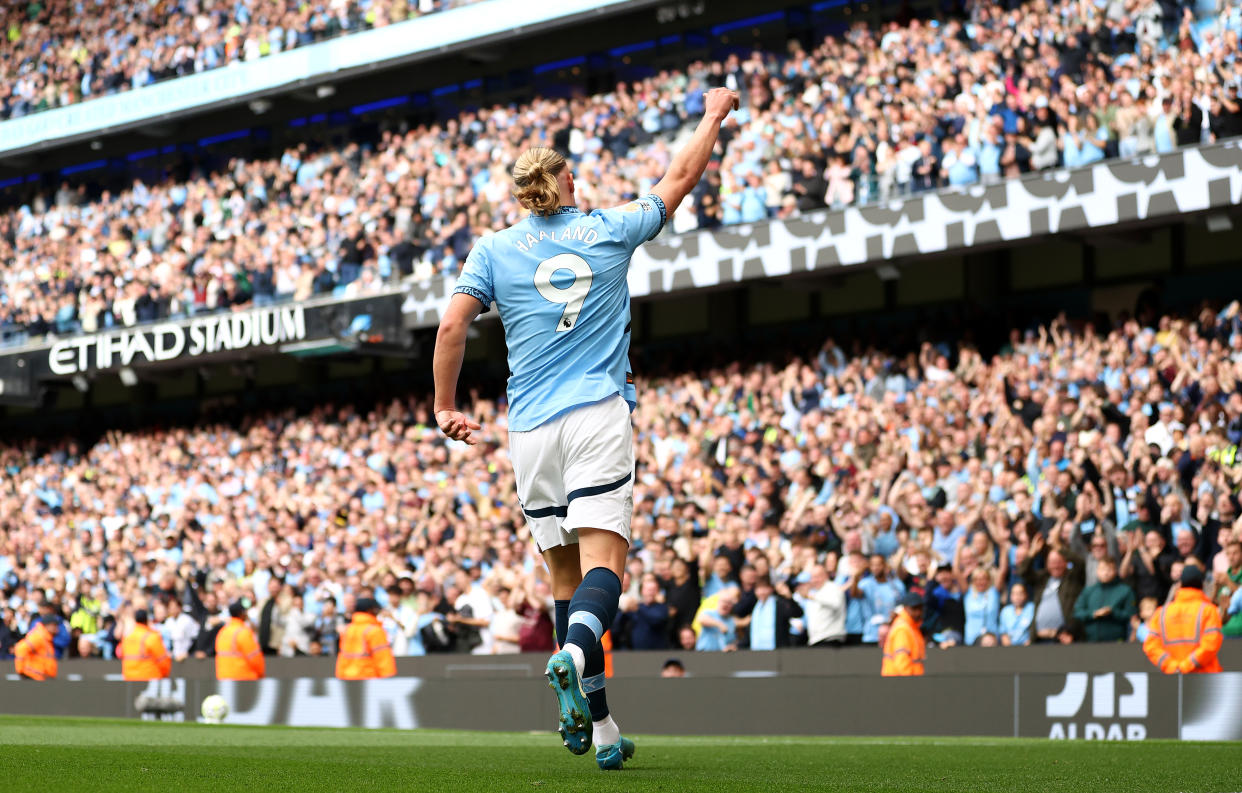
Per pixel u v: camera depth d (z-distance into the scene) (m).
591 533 4.23
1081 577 12.96
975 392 15.29
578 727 3.94
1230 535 12.39
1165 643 10.53
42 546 22.53
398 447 20.16
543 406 4.29
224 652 14.40
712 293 19.83
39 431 26.91
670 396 17.98
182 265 23.70
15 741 5.57
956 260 18.52
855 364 16.34
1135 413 13.66
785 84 18.39
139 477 23.27
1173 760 5.06
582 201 19.47
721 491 16.02
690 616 14.98
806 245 16.81
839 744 6.72
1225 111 14.30
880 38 17.77
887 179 16.56
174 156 26.28
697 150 4.57
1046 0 16.02
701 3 19.25
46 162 27.61
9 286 26.09
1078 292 17.64
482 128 21.45
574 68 22.02
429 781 3.67
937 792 3.56
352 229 21.72
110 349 23.45
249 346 21.66
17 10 27.47
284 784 3.54
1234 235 16.47
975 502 14.04
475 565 16.98
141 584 20.61
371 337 20.48
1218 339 13.85
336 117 24.39
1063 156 15.30
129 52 25.52
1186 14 14.98
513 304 4.35
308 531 19.72
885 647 11.95
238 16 24.23
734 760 4.86
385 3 22.41
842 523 14.82
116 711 14.12
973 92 16.08
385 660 13.95
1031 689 10.58
